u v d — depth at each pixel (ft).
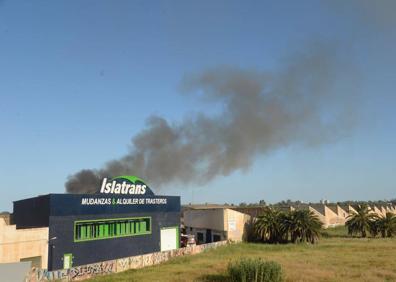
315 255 155.22
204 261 142.51
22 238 117.29
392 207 496.23
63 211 131.44
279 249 184.03
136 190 162.91
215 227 220.43
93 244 140.87
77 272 113.39
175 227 181.88
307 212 219.61
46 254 124.36
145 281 101.91
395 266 120.88
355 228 256.93
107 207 148.36
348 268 117.80
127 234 156.46
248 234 226.38
